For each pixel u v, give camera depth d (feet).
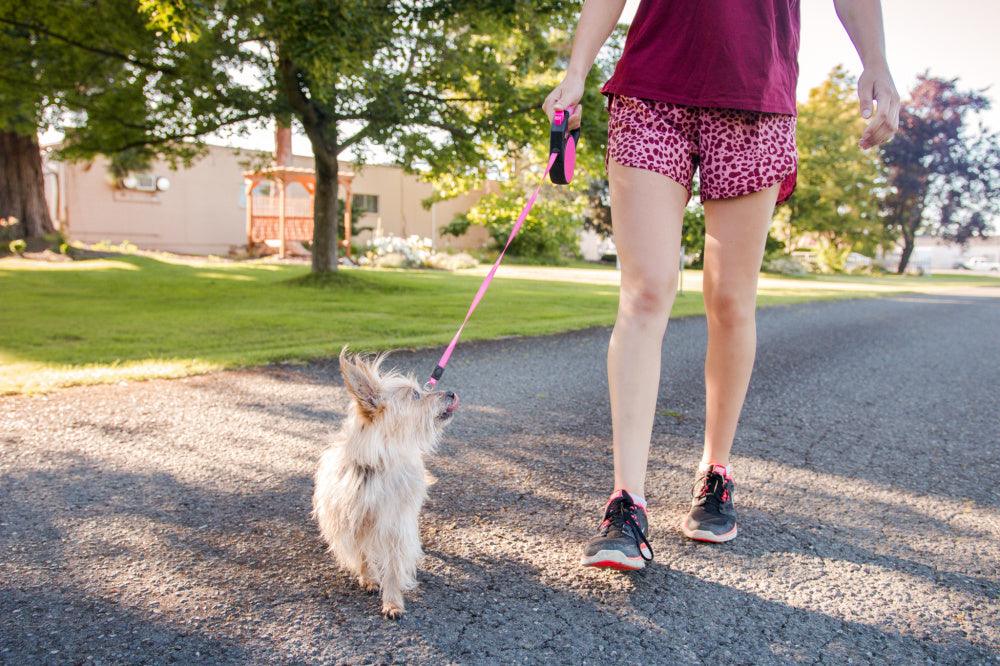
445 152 41.75
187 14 27.20
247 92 39.50
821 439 14.35
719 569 8.52
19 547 8.57
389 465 7.48
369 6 32.96
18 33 38.11
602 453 13.00
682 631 7.13
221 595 7.63
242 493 10.60
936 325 37.47
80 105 42.32
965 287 95.04
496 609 7.48
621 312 8.49
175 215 94.94
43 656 6.39
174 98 40.42
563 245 124.47
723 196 8.42
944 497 11.18
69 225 87.35
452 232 115.24
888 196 158.51
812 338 30.01
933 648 6.95
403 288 47.14
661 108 8.28
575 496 10.84
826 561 8.82
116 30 36.65
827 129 121.39
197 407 15.38
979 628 7.34
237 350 22.79
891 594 8.02
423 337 25.84
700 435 14.37
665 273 8.24
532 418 15.33
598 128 39.96
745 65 8.02
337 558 8.16
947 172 161.89
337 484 7.63
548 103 8.70
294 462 12.07
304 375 18.79
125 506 9.95
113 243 90.43
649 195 8.18
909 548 9.26
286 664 6.40
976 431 15.33
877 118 8.19
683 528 9.59
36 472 11.16
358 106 41.65
